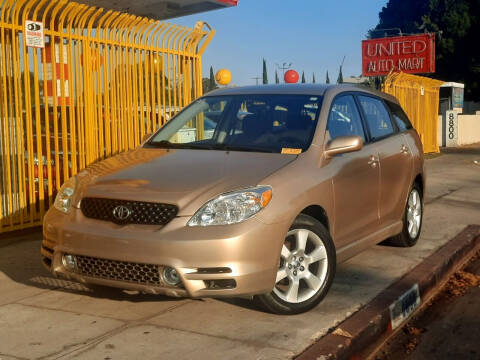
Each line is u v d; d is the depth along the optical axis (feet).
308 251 15.76
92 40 26.55
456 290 19.10
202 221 13.65
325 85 19.02
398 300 15.96
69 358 12.42
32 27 23.85
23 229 25.12
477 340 15.05
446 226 26.17
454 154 68.95
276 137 16.79
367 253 21.29
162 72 29.91
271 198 14.20
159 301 15.94
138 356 12.50
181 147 17.60
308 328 14.05
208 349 12.84
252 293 13.82
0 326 14.25
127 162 16.58
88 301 16.01
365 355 13.94
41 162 24.79
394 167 20.25
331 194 16.10
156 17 34.40
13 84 23.93
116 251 13.89
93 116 26.78
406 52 98.27
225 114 18.29
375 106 20.72
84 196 14.96
